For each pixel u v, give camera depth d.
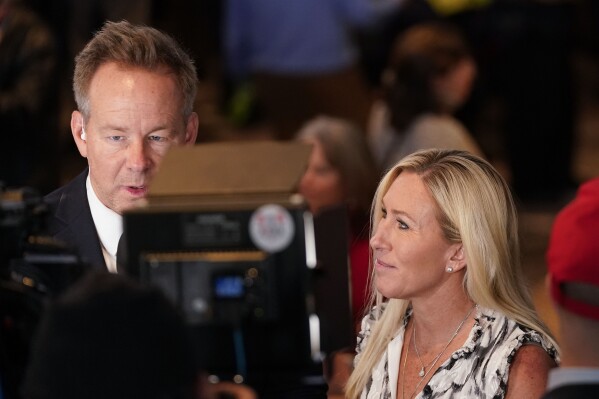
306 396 4.60
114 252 5.53
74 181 5.65
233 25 14.94
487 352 5.40
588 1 24.02
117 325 3.45
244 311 3.87
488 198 5.49
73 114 5.73
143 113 5.37
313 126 9.34
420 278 5.52
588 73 24.62
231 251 3.89
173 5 18.83
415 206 5.49
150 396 3.44
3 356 3.99
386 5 15.53
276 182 3.95
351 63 14.95
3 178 11.80
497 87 17.67
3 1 11.56
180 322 3.53
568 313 4.16
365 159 9.23
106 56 5.43
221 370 3.95
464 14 17.34
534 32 17.41
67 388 3.43
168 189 3.98
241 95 19.25
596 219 4.10
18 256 4.09
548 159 17.84
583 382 4.09
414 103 11.39
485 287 5.49
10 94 11.67
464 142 11.40
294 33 14.75
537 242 15.36
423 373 5.64
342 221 4.60
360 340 6.14
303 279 3.87
